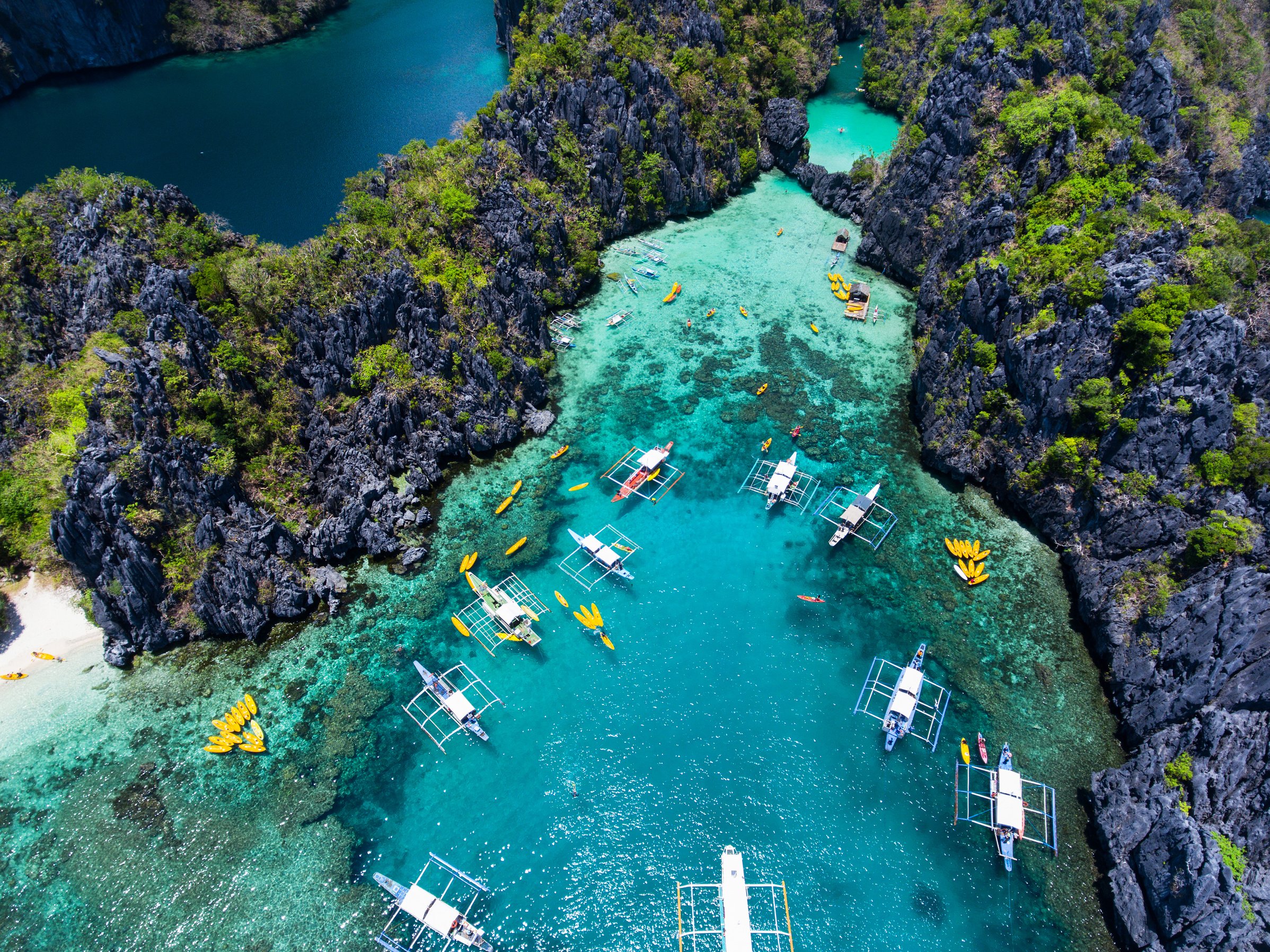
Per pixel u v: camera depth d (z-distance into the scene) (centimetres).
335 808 5878
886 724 6200
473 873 5525
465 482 8444
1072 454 7256
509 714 6450
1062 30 9825
